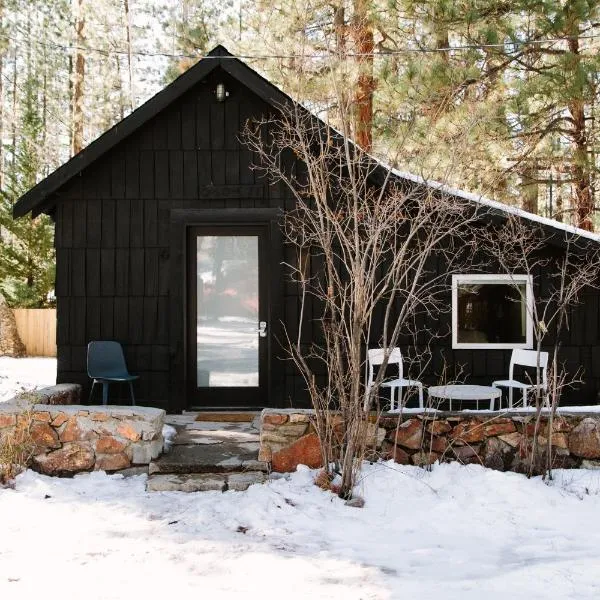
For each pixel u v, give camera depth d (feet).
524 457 20.88
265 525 17.25
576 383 29.04
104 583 14.07
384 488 19.38
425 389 28.12
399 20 40.57
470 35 37.78
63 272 28.96
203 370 29.55
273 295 28.86
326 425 20.07
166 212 29.04
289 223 28.35
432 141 33.14
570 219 49.39
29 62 84.02
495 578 14.25
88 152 27.84
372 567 14.89
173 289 28.89
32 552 15.69
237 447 22.62
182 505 18.75
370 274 20.22
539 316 29.01
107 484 20.49
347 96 25.80
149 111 27.86
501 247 28.45
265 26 43.86
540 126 41.45
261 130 28.96
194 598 13.38
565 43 42.47
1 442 20.81
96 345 28.14
